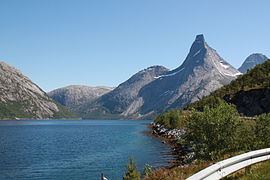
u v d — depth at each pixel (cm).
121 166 4703
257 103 13538
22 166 4869
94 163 5050
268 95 13088
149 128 18375
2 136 12012
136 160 5106
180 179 1549
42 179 3909
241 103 14312
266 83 14325
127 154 6078
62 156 6041
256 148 2523
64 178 3950
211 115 2783
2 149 7394
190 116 2986
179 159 4838
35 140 10125
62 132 15275
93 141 9581
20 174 4228
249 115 13675
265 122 2791
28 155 6244
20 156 6091
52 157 5916
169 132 9950
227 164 1210
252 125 2880
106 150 6912
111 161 5222
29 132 15050
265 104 13100
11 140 10106
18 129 18162
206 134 2756
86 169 4525
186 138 3041
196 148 2897
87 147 7719
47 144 8669
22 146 8131
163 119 13712
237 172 1527
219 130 2733
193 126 2903
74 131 16375
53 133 14338
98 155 6075
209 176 1091
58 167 4741
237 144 2717
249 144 2708
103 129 18812
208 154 2667
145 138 9906
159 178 1734
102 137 11400
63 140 10106
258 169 1495
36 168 4678
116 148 7275
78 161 5319
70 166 4809
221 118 2731
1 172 4366
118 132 14900
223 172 1195
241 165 1366
